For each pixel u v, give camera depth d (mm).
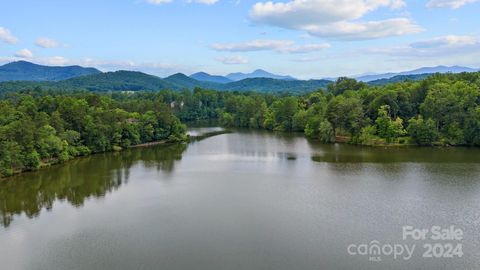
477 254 51406
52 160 113500
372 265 48906
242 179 91562
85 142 132500
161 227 61375
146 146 151500
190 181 90250
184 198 76438
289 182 88062
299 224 61906
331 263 49406
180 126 169875
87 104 156625
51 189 85062
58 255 52406
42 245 55531
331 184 85750
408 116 150750
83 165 111250
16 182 91312
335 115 152375
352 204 71375
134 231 59938
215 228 60656
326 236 57250
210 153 131875
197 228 60750
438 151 126250
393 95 149875
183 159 120688
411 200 73250
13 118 116375
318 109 187500
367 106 157500
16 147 98312
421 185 83500
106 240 56906
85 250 53750
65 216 67250
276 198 75625
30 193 82062
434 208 68625
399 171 97375
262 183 87500
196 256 51500
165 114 166500
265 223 62531
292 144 150625
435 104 138625
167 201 74562
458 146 134500
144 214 67375
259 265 48938
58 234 59375
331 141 154250
